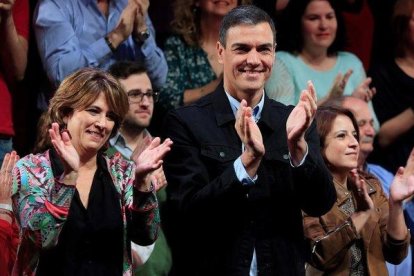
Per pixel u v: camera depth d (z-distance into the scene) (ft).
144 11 38.11
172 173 29.32
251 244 28.60
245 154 27.61
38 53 38.55
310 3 41.78
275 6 42.60
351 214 32.14
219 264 28.78
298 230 29.12
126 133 35.86
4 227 31.04
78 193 27.73
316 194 28.58
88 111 27.78
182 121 29.40
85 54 37.09
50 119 28.14
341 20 42.98
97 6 38.42
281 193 28.81
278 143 29.17
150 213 27.48
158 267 33.12
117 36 37.47
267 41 29.04
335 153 32.58
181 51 40.60
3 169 30.89
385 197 33.58
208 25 40.81
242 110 27.35
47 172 27.43
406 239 32.17
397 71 44.65
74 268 27.22
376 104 44.57
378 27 46.09
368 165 39.58
